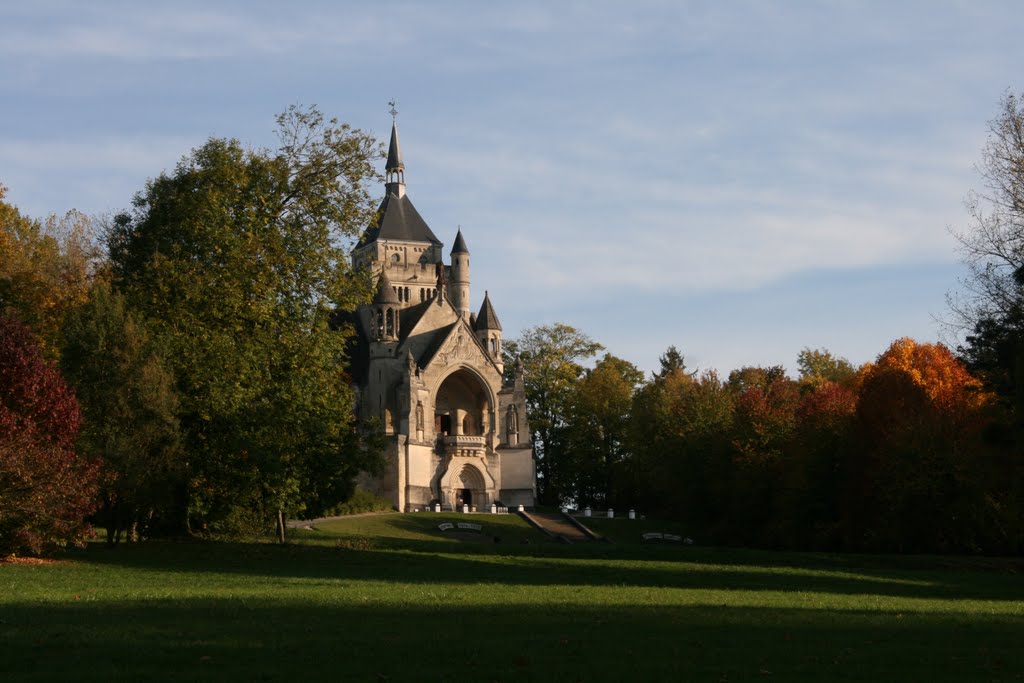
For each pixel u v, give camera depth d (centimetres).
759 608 3038
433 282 15212
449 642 2162
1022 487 6378
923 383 8350
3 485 4156
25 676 1742
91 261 7262
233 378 5269
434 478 12675
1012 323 5806
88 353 4975
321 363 5575
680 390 13212
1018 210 5794
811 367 14925
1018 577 5150
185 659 1925
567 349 14325
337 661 1928
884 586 4350
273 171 5738
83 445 4822
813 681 1806
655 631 2408
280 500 5344
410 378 12450
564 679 1792
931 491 7300
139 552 4962
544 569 4806
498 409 13062
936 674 1888
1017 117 5778
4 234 6300
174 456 5044
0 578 3578
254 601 2977
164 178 5800
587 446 13575
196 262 5519
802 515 8381
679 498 10594
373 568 4681
